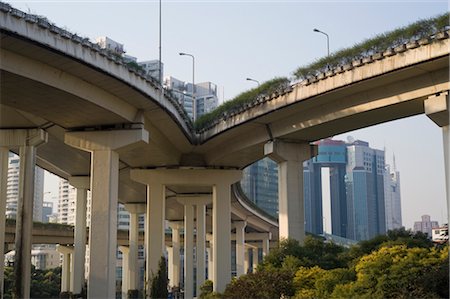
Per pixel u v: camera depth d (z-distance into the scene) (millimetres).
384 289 35656
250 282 45500
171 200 107375
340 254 51781
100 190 53188
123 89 47938
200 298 68625
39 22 37062
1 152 56719
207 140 67188
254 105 56438
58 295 117062
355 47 46219
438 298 34000
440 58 40062
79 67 42344
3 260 56281
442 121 43125
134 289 103500
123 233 127188
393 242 47375
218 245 75125
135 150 65438
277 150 58438
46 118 51719
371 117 50719
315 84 49375
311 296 40344
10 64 38750
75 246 79375
